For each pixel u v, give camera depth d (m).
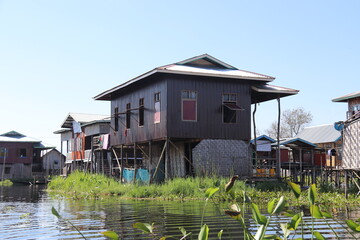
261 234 3.48
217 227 8.68
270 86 21.86
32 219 10.90
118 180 26.78
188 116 20.02
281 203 3.46
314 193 3.49
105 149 31.67
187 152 22.59
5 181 45.19
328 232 7.86
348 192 19.41
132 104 24.17
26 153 53.78
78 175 28.80
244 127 21.00
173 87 19.89
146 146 27.33
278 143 21.23
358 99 28.98
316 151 33.66
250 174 20.77
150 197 18.09
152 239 7.43
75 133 41.38
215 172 19.52
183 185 17.94
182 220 9.89
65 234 8.27
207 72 19.81
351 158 16.83
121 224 9.55
